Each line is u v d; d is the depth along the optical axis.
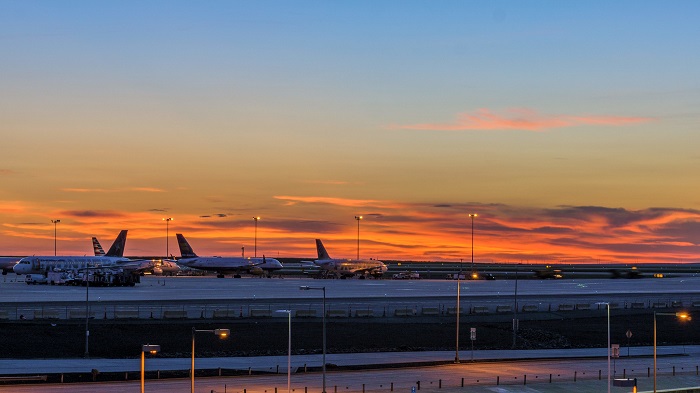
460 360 133.00
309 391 104.06
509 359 135.50
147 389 102.38
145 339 142.00
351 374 118.00
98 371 112.88
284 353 137.88
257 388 105.31
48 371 114.38
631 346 161.50
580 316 189.62
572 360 137.38
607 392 109.31
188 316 159.88
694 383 118.88
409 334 159.12
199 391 102.19
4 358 124.94
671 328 182.25
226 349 140.12
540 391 109.88
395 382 112.31
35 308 163.62
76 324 147.38
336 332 155.62
